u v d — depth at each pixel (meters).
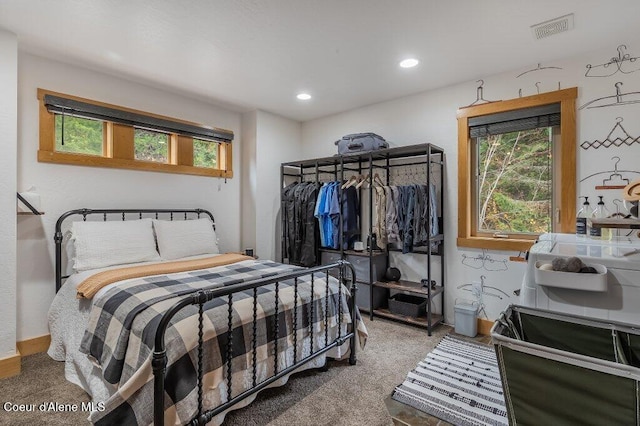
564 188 2.61
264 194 4.03
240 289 1.59
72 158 2.73
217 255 3.15
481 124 3.00
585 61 2.52
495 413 1.77
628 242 1.93
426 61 2.66
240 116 4.07
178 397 1.39
